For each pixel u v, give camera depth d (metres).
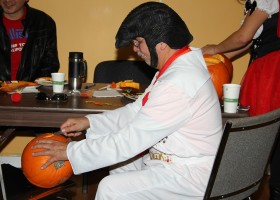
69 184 1.82
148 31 1.55
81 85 2.44
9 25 3.12
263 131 1.54
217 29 3.44
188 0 3.39
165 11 1.56
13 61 3.12
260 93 2.16
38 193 1.72
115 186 1.54
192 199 1.57
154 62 1.62
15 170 1.92
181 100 1.52
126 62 2.98
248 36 2.26
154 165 1.64
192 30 3.44
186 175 1.57
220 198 1.54
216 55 2.42
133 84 2.46
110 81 2.95
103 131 1.83
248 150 1.53
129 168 1.89
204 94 1.56
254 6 2.22
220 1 3.40
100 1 3.37
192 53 1.63
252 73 2.23
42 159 1.68
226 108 2.04
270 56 2.18
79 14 3.39
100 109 1.96
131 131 1.53
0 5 3.10
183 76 1.54
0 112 1.94
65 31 3.41
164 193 1.56
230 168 1.50
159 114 1.52
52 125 1.97
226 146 1.44
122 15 3.39
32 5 3.37
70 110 1.95
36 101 2.08
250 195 1.77
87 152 1.55
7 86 2.30
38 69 3.17
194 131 1.58
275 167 2.14
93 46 3.43
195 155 1.59
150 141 1.52
